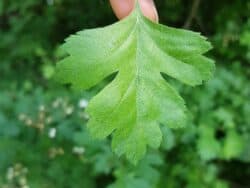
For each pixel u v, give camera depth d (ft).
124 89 0.31
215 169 1.30
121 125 0.30
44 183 1.27
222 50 1.42
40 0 1.86
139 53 0.32
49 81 1.48
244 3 1.36
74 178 1.28
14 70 1.81
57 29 1.87
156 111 0.31
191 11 1.19
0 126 1.35
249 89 1.33
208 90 1.31
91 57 0.31
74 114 1.33
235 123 1.31
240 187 1.50
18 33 1.87
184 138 1.26
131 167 1.14
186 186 1.28
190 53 0.31
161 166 1.32
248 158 1.27
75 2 1.79
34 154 1.31
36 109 1.37
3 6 1.86
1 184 1.27
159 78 0.31
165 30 0.32
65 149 1.31
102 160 1.16
